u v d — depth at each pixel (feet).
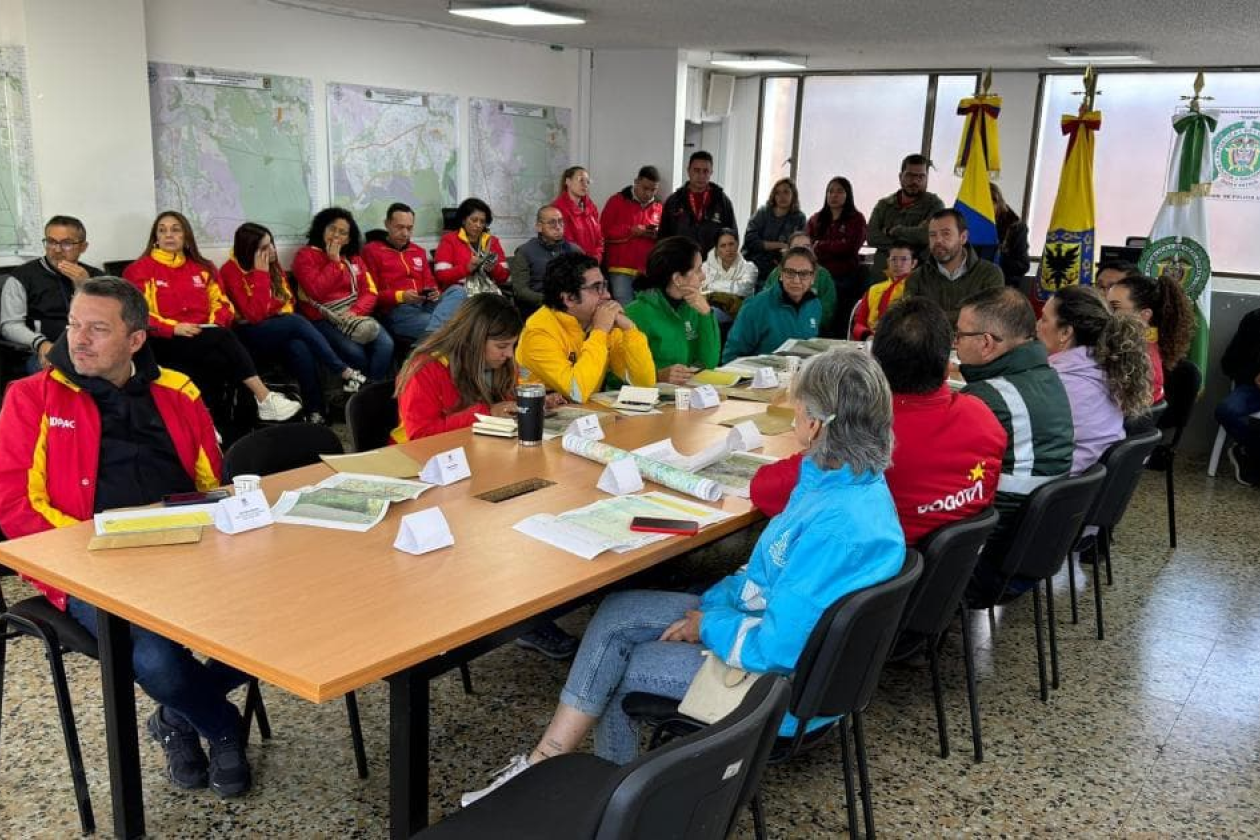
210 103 19.15
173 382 8.11
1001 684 10.02
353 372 18.80
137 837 7.06
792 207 27.30
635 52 27.96
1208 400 19.36
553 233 22.98
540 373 11.12
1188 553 13.91
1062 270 21.35
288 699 9.02
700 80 33.71
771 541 6.28
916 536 7.65
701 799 4.07
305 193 21.35
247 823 7.30
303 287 19.27
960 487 7.65
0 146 15.79
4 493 7.33
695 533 6.93
